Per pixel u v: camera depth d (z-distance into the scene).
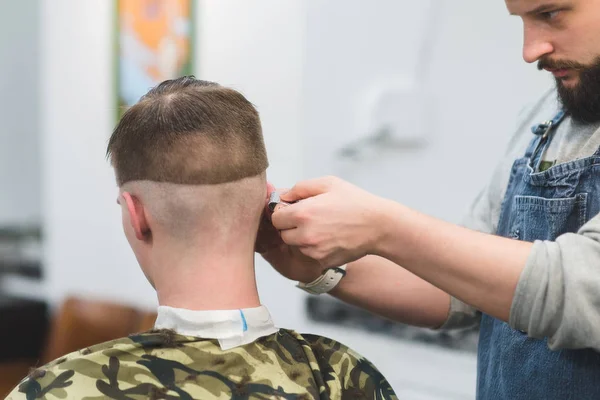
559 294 0.95
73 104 3.46
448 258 1.00
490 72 1.96
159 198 1.03
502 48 1.93
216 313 1.02
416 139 2.14
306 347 1.09
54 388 0.95
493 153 1.97
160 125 1.02
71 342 2.59
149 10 3.02
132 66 3.11
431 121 2.11
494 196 1.35
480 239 1.00
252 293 1.07
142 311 2.46
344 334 2.34
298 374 1.04
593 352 1.06
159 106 1.05
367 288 1.33
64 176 3.58
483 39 1.97
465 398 2.03
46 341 3.56
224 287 1.04
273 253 1.25
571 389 1.09
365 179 2.29
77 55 3.40
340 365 1.11
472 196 2.03
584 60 1.03
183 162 1.01
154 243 1.05
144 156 1.03
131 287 3.23
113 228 3.30
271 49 2.54
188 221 1.03
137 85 3.10
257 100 2.62
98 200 3.37
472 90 2.01
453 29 2.04
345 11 2.29
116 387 0.96
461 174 2.05
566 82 1.09
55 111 3.58
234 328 1.02
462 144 2.04
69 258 3.60
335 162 2.35
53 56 3.55
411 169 2.17
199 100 1.05
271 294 2.60
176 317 1.02
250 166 1.05
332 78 2.34
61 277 3.67
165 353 0.99
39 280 3.91
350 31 2.28
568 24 1.01
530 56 1.05
